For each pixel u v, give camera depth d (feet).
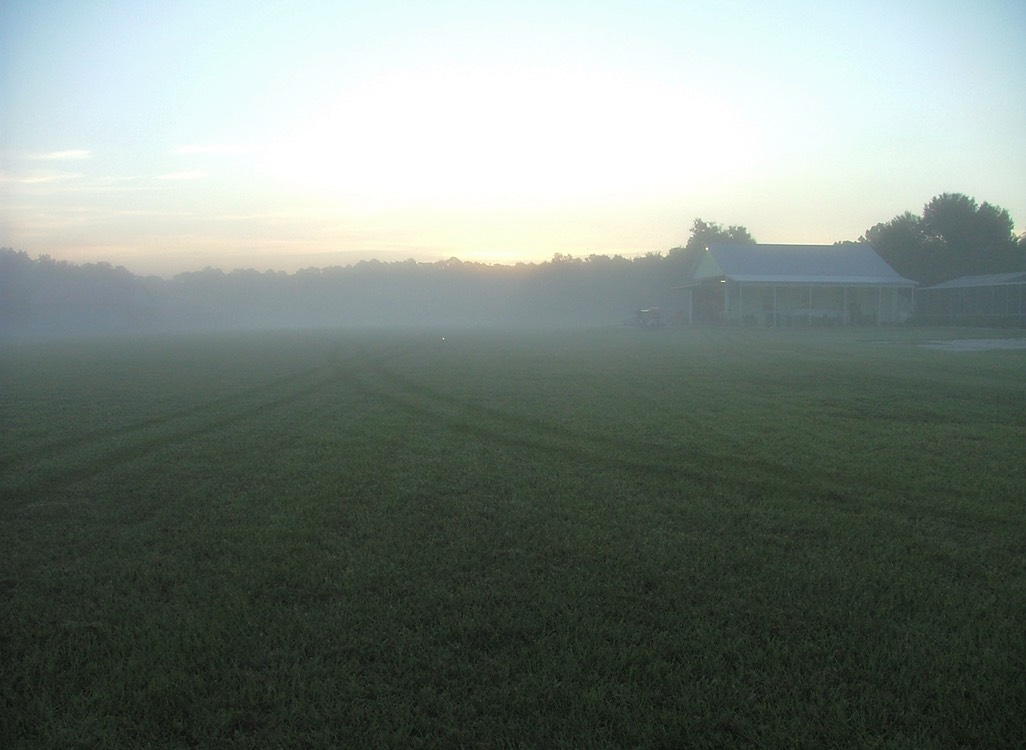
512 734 9.50
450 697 10.43
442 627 12.60
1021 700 10.15
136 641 12.30
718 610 13.21
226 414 39.93
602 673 11.06
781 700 10.20
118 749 9.33
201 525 19.11
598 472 24.62
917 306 151.74
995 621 12.64
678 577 14.85
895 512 19.54
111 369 71.51
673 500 20.83
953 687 10.50
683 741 9.35
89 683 11.08
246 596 14.14
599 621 12.82
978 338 104.53
